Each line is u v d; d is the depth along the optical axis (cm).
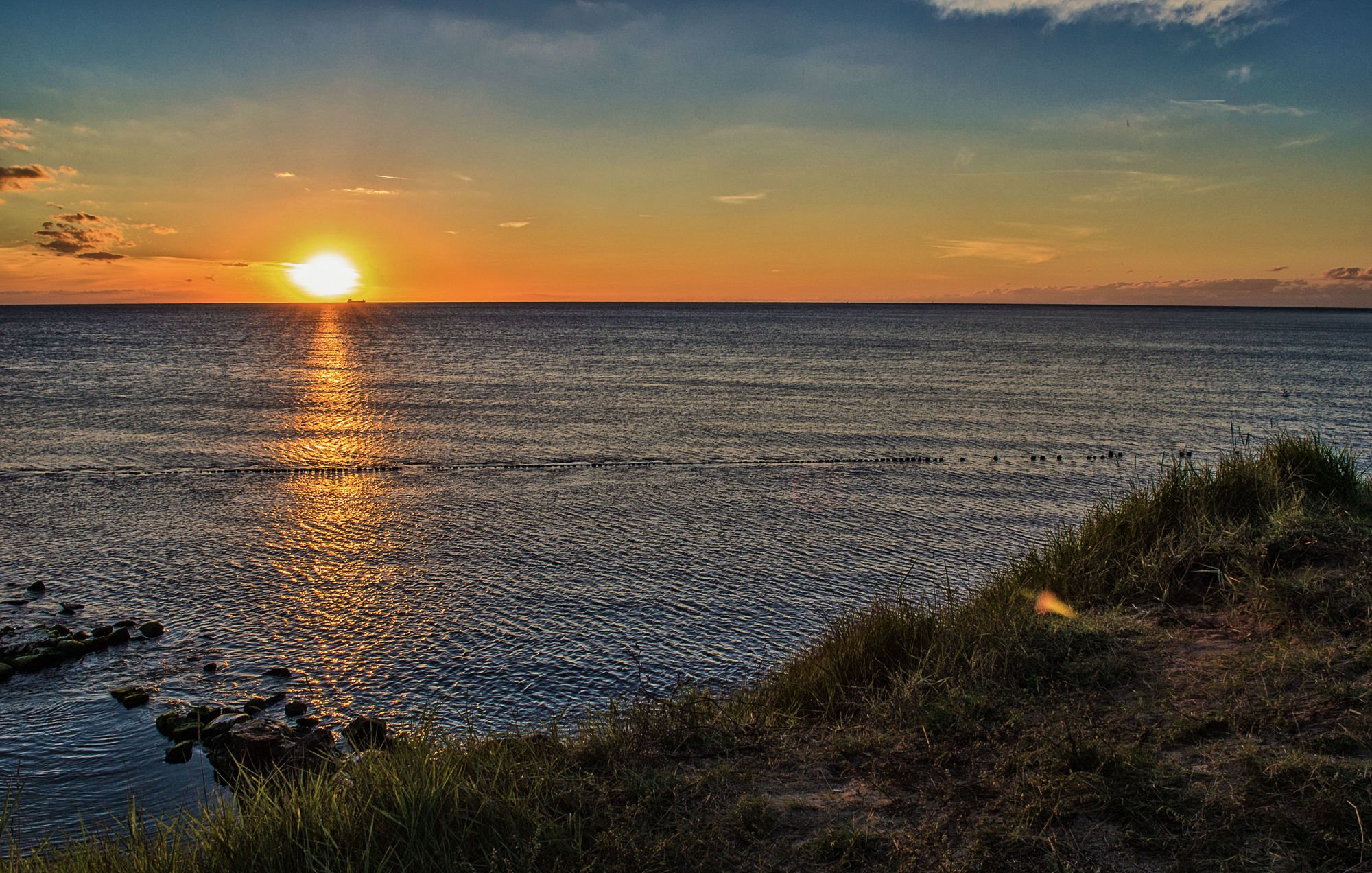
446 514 1638
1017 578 815
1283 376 5131
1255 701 473
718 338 9794
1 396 3625
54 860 441
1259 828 358
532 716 814
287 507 1692
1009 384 4516
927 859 365
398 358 6284
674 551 1378
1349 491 843
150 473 2053
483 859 373
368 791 419
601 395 3878
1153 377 5028
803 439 2630
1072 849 359
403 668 929
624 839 387
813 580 1225
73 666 945
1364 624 550
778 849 380
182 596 1171
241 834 392
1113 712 493
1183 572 721
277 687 891
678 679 887
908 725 514
